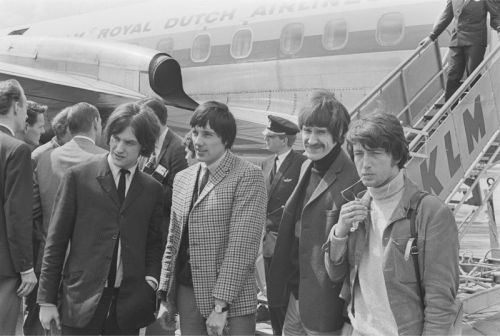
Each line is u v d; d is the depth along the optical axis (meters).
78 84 8.34
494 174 7.43
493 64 5.24
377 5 7.88
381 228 2.08
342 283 2.40
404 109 5.67
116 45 8.95
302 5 8.62
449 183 4.76
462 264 6.80
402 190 2.06
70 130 3.38
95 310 2.56
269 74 8.76
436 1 7.45
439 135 4.70
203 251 2.58
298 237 2.60
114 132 2.58
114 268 2.63
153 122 2.64
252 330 2.63
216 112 2.56
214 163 2.64
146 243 2.76
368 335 2.12
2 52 10.38
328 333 2.42
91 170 2.67
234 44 9.21
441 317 1.92
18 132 3.33
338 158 2.50
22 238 2.92
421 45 5.76
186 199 2.69
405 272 2.00
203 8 10.08
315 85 8.29
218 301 2.46
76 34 11.98
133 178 2.70
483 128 5.11
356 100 7.95
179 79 8.40
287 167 3.82
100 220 2.61
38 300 2.63
